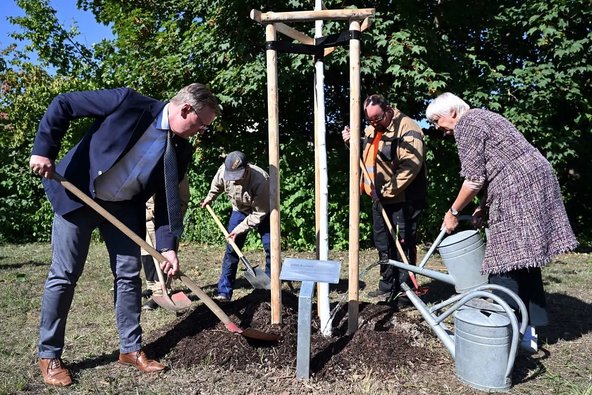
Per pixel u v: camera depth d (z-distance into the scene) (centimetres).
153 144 289
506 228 330
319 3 375
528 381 308
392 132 452
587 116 807
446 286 550
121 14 1116
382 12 801
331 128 965
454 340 324
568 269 653
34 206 1041
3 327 410
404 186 447
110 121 284
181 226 304
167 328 371
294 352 324
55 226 298
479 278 368
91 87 1070
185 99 281
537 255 322
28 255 816
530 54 929
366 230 809
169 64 889
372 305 402
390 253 478
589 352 355
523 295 358
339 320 385
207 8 893
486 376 293
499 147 329
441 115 347
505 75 903
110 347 361
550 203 330
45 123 271
